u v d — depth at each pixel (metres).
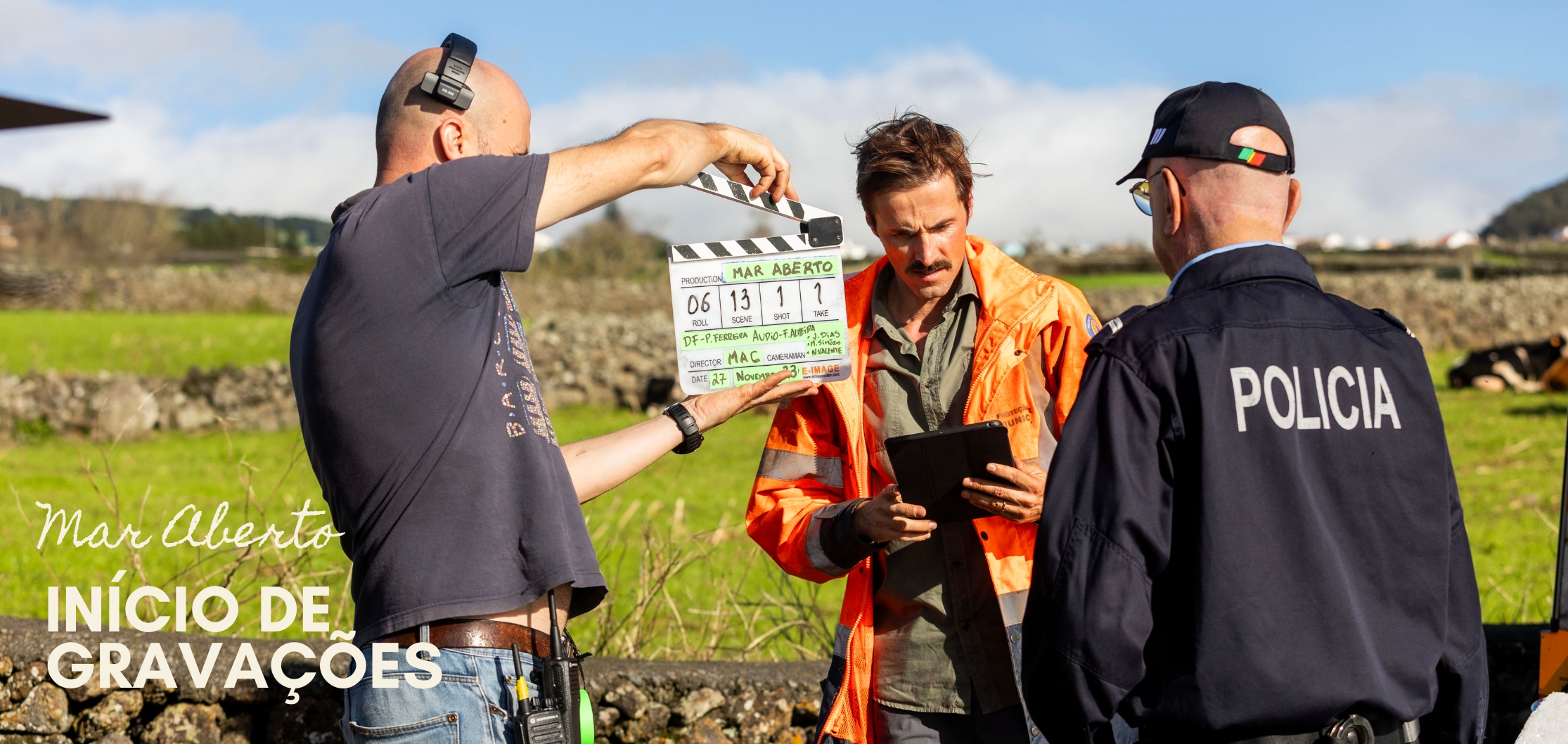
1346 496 1.84
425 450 1.99
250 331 34.22
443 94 2.14
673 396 20.47
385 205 2.01
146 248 58.72
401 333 1.99
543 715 1.99
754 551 5.60
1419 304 30.86
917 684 2.54
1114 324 1.98
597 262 49.12
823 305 2.56
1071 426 1.89
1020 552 2.48
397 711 1.96
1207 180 1.99
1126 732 2.12
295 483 11.92
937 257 2.47
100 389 16.95
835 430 2.70
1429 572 1.87
